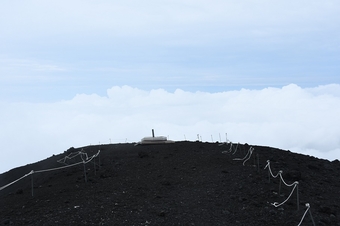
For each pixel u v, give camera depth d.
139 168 13.56
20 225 8.60
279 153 16.38
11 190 13.81
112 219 8.80
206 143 18.22
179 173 12.72
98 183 11.80
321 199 10.76
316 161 15.95
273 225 8.73
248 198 10.32
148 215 9.09
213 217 9.08
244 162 13.92
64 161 16.16
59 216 9.00
